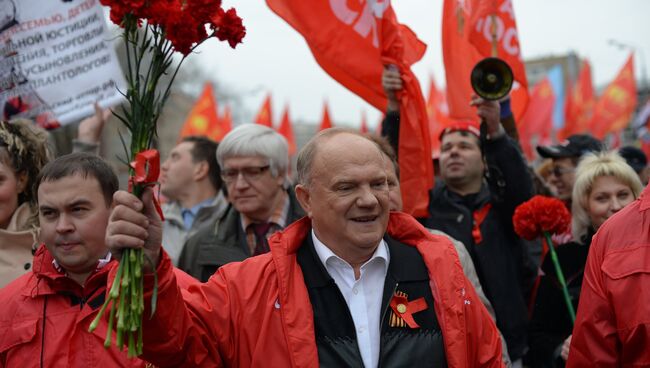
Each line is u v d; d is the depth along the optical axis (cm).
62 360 271
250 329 244
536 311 409
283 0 439
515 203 418
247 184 418
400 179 400
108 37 460
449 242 264
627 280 255
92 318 274
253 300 247
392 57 407
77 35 463
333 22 433
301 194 262
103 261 286
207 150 564
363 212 242
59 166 284
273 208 429
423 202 397
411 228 265
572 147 531
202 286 254
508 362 363
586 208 404
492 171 420
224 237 428
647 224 260
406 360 241
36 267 288
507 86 400
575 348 270
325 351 241
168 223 550
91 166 286
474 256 418
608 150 489
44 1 465
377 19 409
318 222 251
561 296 402
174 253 532
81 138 456
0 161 345
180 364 237
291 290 246
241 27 221
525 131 1528
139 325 211
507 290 409
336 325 245
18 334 277
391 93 413
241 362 244
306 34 436
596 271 269
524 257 443
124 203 207
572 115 1583
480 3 485
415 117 404
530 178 424
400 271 255
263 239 429
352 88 435
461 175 446
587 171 401
